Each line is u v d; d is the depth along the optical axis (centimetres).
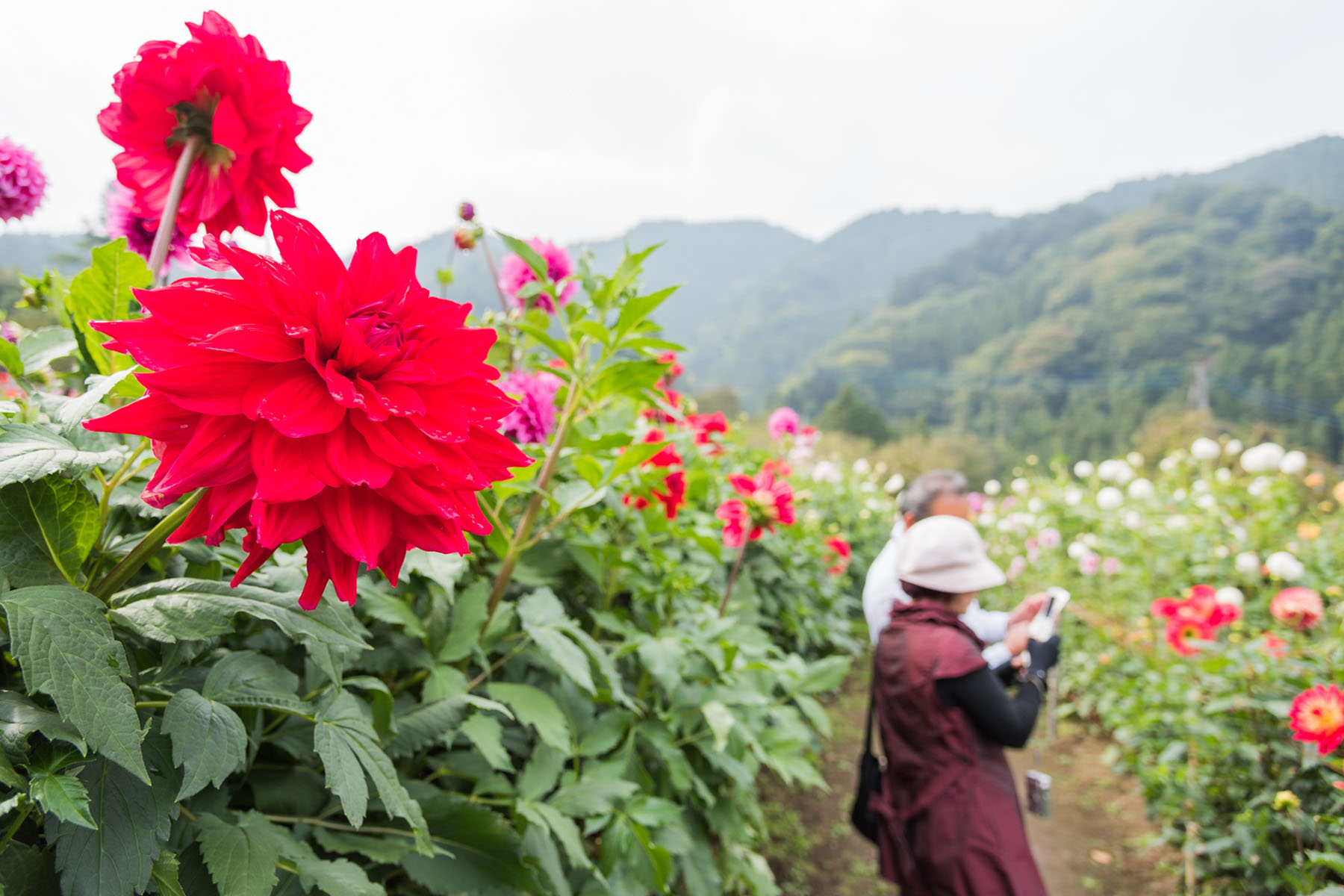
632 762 186
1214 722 291
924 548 230
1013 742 216
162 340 56
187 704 67
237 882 74
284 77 93
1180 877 335
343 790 73
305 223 65
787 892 305
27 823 66
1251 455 509
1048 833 380
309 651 78
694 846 211
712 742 212
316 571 61
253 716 94
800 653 470
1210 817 296
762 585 404
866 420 6244
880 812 232
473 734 120
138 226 118
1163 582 553
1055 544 688
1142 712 420
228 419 57
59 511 66
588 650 150
